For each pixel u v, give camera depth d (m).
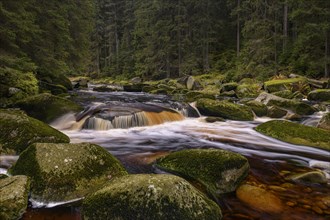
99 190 3.30
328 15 20.23
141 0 43.50
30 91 12.73
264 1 29.09
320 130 7.26
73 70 22.12
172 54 35.69
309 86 18.47
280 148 6.71
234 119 10.70
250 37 28.77
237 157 4.39
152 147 6.66
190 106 12.02
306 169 5.20
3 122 5.91
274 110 11.44
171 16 34.59
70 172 3.85
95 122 8.44
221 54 35.03
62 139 6.00
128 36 47.25
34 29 13.20
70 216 3.33
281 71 24.02
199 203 3.13
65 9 18.53
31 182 3.71
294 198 3.93
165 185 3.15
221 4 37.69
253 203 3.76
